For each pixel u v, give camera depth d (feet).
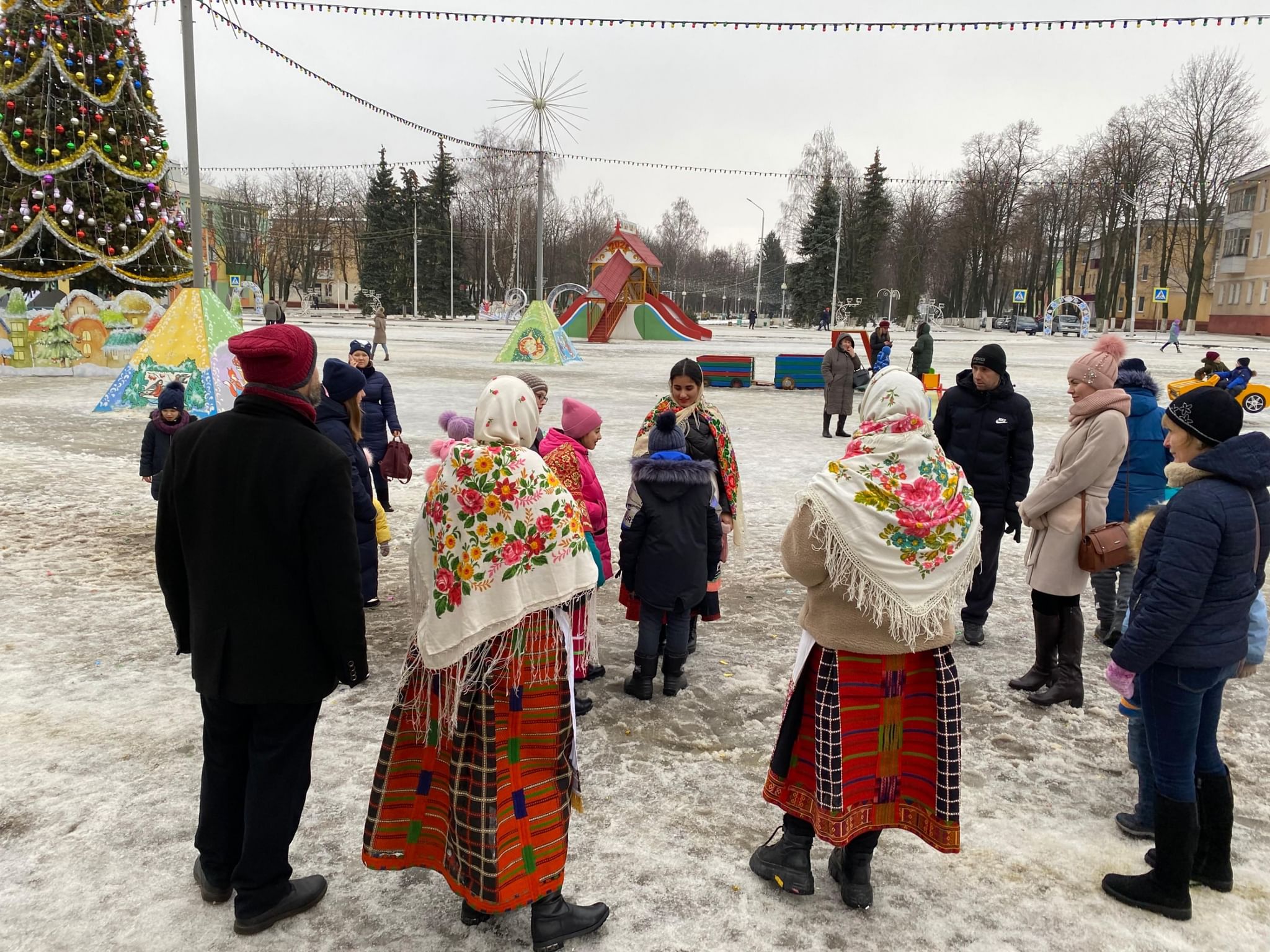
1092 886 9.67
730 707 14.16
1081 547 13.41
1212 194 179.63
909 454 8.39
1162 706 8.96
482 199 245.65
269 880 8.55
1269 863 10.13
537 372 75.10
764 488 30.68
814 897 9.40
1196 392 8.86
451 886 8.23
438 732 8.24
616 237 139.54
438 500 8.07
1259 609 9.23
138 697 13.76
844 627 8.57
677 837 10.46
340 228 262.67
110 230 64.08
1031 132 215.72
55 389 54.90
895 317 253.44
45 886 9.17
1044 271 244.42
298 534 7.89
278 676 7.96
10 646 15.66
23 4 60.49
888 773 8.93
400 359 84.17
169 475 8.16
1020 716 14.01
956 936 8.78
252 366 7.98
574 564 8.25
